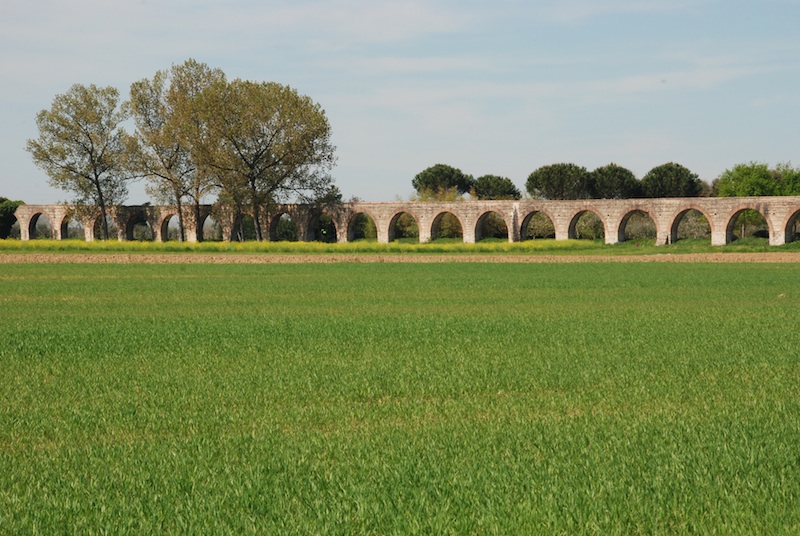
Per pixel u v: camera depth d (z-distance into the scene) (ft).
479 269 161.79
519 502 26.08
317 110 266.36
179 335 68.64
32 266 171.63
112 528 24.36
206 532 23.95
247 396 43.50
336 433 35.37
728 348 59.47
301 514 25.30
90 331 71.56
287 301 100.17
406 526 24.07
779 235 229.66
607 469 29.50
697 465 29.84
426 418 38.22
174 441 34.30
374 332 69.92
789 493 26.63
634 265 170.60
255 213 271.90
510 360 54.60
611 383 46.47
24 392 45.06
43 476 29.60
